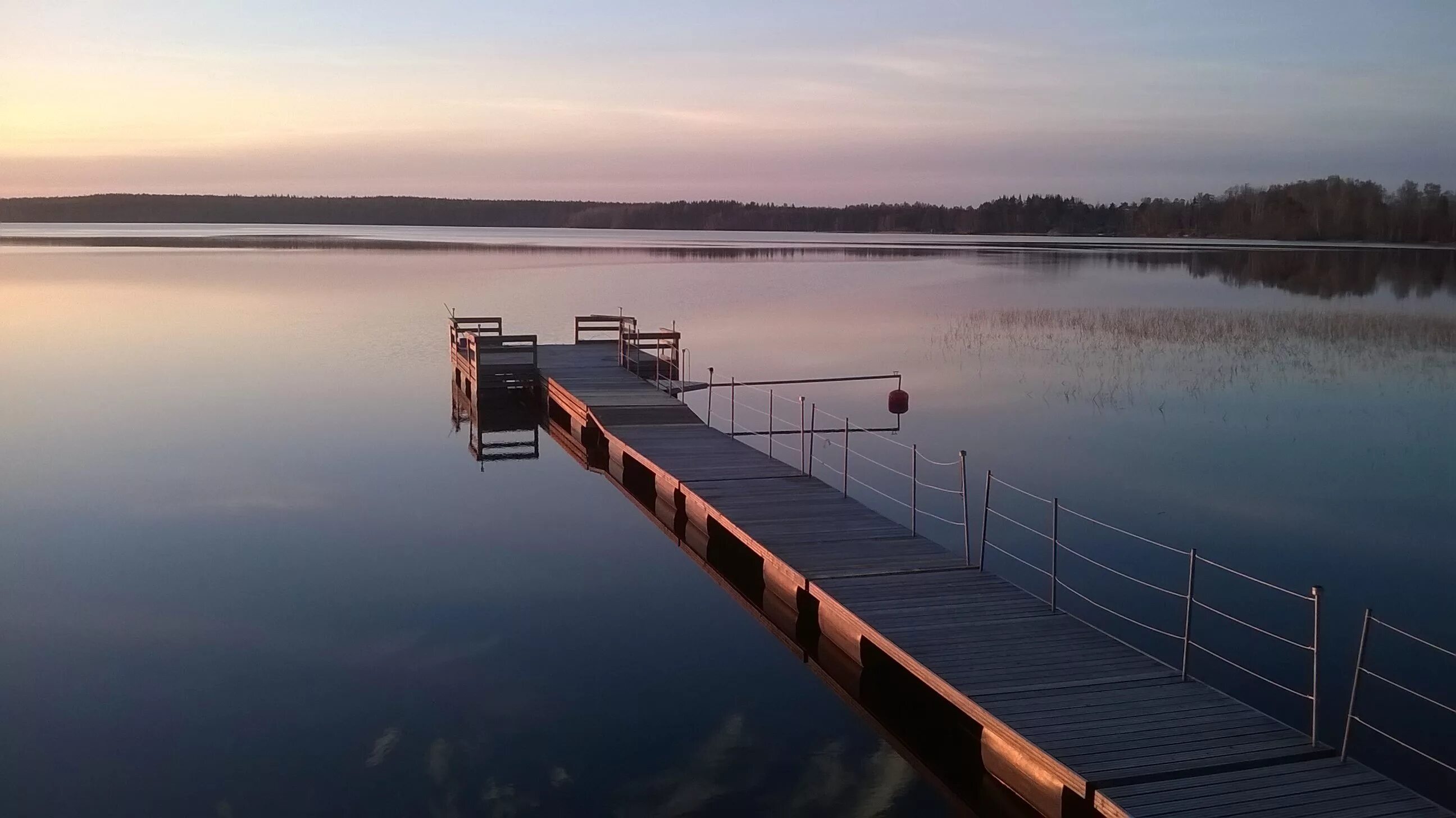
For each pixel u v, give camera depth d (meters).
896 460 16.23
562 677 9.30
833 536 11.09
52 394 22.00
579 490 15.53
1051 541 12.28
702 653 9.84
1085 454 16.12
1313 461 15.45
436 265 62.56
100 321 33.81
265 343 29.50
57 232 134.12
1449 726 7.96
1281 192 123.75
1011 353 26.44
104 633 10.20
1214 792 6.12
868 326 32.59
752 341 29.70
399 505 14.72
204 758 7.88
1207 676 8.82
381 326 33.09
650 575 11.92
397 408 21.36
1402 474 14.69
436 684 9.12
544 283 49.47
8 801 7.31
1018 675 7.69
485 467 16.86
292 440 18.44
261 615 10.66
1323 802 6.03
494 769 7.73
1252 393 20.59
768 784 7.55
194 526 13.55
